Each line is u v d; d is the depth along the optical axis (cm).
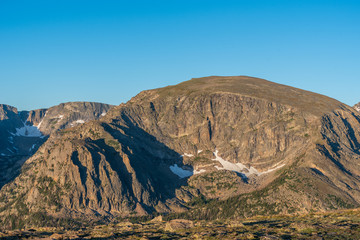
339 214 15588
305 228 12875
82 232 14812
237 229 13700
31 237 13688
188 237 12794
